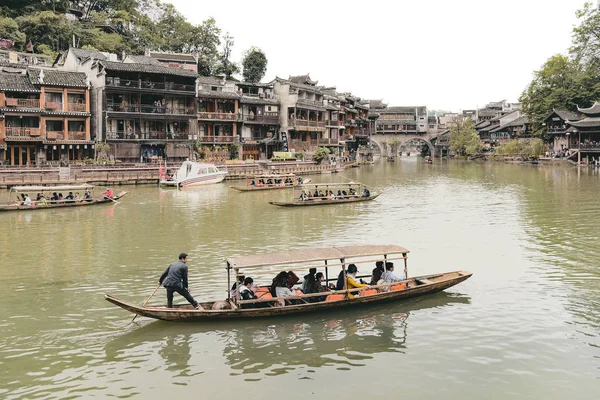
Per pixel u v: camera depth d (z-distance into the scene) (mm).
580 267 21562
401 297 17359
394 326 15453
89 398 11688
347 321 15820
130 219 34656
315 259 16531
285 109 85812
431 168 94625
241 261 16250
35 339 14727
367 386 12094
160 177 56594
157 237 28547
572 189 50719
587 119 85125
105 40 89438
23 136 56375
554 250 24641
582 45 96000
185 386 12164
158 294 18547
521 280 19844
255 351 13875
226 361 13352
